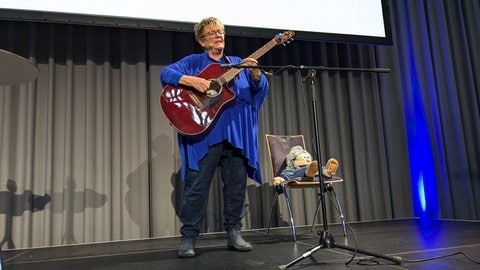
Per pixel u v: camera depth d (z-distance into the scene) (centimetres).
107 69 285
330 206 324
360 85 349
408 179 347
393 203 342
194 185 180
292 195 314
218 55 199
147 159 284
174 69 188
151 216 282
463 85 344
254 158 187
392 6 363
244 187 191
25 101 267
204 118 178
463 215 330
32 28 275
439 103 347
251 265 156
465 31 350
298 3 290
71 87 278
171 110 180
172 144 292
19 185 258
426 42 353
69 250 229
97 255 204
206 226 289
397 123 355
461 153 335
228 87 186
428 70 351
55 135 273
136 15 257
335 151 335
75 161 273
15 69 154
